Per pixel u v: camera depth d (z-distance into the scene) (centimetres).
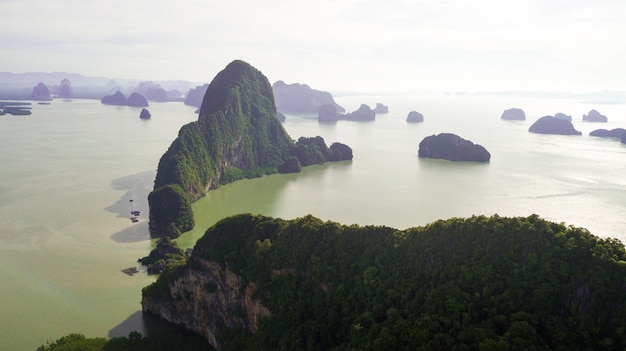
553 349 5881
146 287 10169
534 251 6781
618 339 5769
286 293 7988
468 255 7162
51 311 9938
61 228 14750
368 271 7594
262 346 7675
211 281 9038
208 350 8656
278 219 9238
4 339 8931
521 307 6344
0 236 13962
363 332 6706
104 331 9275
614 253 6488
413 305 6819
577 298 6275
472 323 6319
